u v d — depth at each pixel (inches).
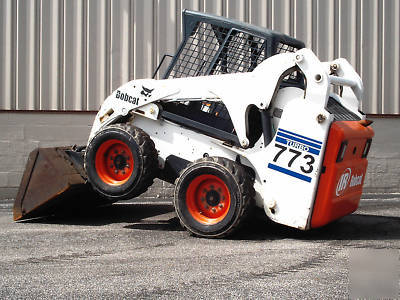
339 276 175.9
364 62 400.5
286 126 230.2
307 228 228.7
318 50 402.6
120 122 273.0
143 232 251.3
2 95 395.9
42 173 274.7
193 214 239.6
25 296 157.9
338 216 241.8
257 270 182.4
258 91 235.0
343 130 224.5
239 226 231.9
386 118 401.1
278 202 232.4
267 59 235.8
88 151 262.8
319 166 223.8
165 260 196.1
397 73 400.5
